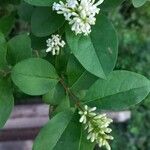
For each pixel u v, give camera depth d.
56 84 0.20
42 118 0.52
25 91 0.19
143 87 0.19
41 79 0.19
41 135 0.18
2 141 0.52
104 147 0.21
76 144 0.19
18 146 0.52
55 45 0.21
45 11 0.20
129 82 0.19
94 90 0.19
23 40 0.20
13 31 0.35
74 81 0.20
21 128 0.52
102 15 0.19
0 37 0.20
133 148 0.52
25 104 0.51
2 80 0.20
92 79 0.20
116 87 0.19
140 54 0.52
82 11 0.18
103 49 0.18
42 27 0.20
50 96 0.20
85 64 0.18
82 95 0.20
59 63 0.21
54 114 0.20
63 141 0.18
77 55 0.18
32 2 0.19
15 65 0.19
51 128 0.18
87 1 0.18
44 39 0.22
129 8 0.51
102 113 0.20
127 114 0.51
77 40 0.19
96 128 0.18
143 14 0.52
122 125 0.51
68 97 0.20
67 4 0.18
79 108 0.19
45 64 0.19
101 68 0.18
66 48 0.21
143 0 0.19
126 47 0.52
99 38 0.19
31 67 0.19
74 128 0.19
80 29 0.18
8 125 0.51
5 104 0.19
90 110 0.19
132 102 0.19
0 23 0.27
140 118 0.52
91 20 0.18
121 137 0.51
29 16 0.24
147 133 0.52
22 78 0.19
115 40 0.18
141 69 0.51
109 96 0.19
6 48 0.20
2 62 0.20
